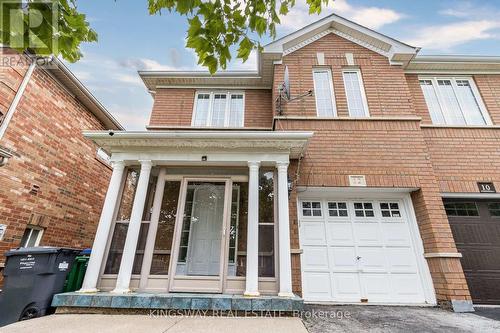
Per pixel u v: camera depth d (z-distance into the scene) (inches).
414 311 182.9
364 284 216.7
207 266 185.8
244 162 205.2
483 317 166.6
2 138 200.2
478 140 256.8
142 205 190.7
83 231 291.1
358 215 239.6
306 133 196.7
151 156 203.8
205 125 309.1
